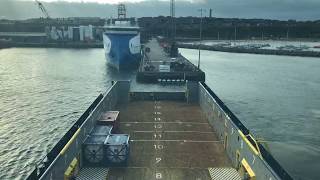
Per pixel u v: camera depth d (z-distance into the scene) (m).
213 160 27.84
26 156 50.84
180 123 37.22
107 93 39.22
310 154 55.06
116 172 25.50
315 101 88.62
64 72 138.25
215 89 102.94
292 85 111.12
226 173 25.33
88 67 152.88
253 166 22.42
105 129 30.41
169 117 39.34
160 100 47.16
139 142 31.41
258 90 102.00
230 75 132.38
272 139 61.16
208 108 38.31
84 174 24.94
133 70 134.50
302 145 58.66
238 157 25.67
